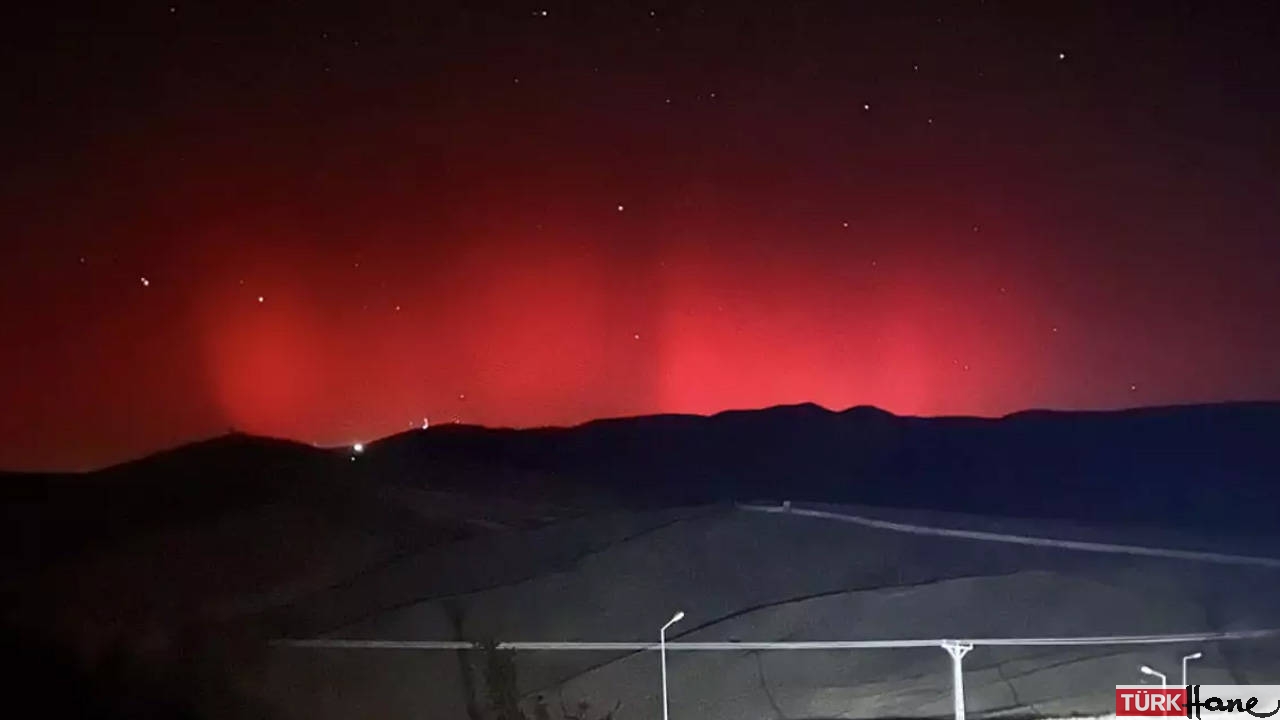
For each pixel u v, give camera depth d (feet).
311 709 63.36
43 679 65.72
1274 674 63.21
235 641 74.08
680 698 65.41
